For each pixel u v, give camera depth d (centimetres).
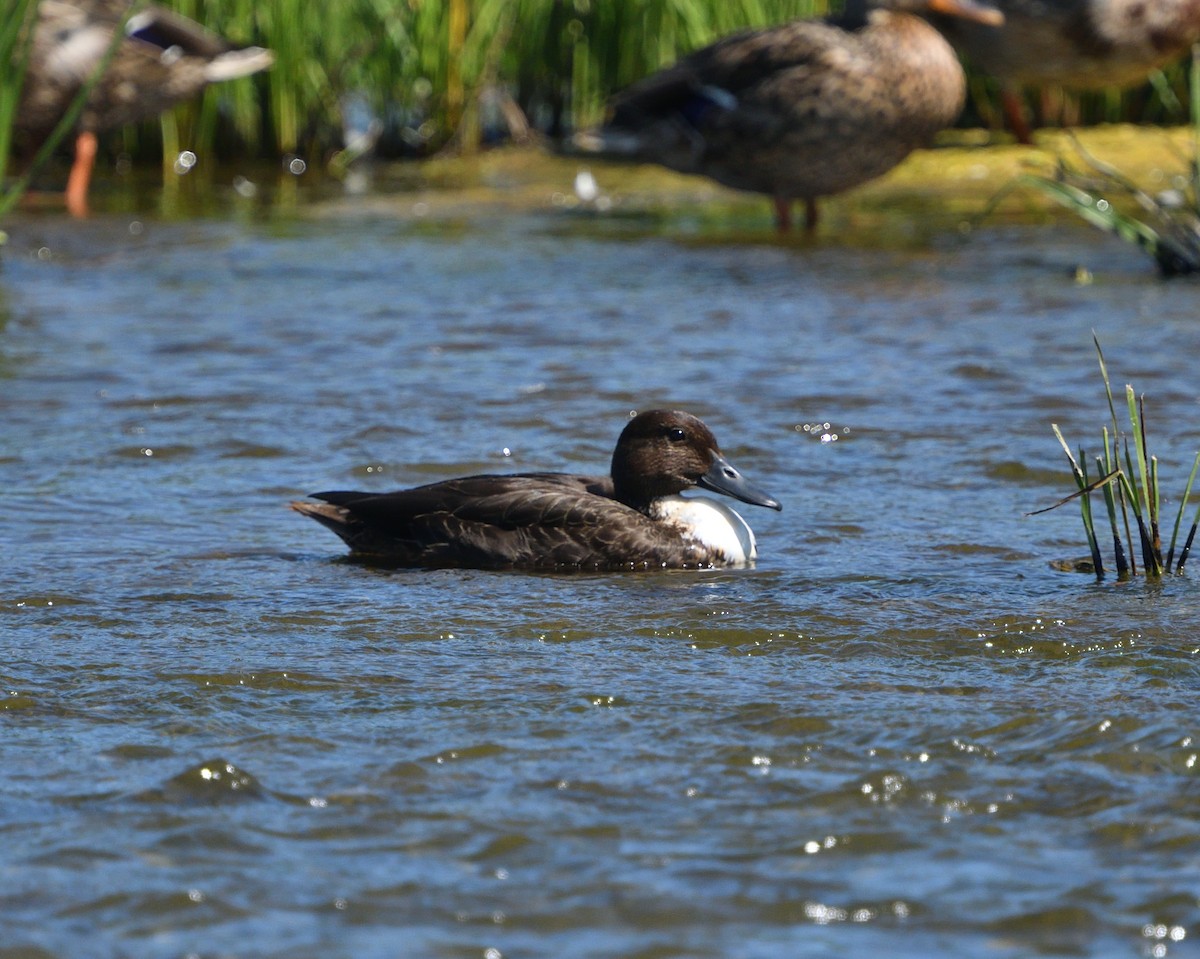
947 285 2070
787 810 734
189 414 1512
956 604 1032
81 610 1023
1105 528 1199
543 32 3016
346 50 2981
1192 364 1652
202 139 2998
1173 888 662
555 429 1481
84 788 753
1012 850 697
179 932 632
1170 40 2670
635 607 1037
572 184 2853
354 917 643
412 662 930
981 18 2555
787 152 2392
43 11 2605
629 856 692
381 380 1638
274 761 786
